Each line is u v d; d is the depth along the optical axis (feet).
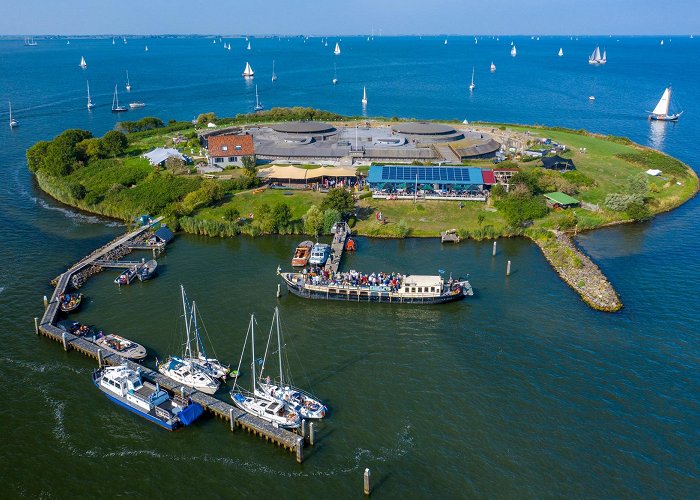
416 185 520.83
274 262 422.82
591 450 240.53
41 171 604.08
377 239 463.83
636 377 287.89
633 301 363.76
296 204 509.35
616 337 323.16
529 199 501.97
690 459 236.22
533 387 280.10
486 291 378.53
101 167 602.44
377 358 304.50
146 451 242.17
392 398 271.90
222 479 227.61
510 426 254.06
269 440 248.93
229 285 386.32
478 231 463.83
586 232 482.69
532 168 575.38
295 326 336.49
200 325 334.44
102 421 258.98
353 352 310.45
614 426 254.27
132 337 321.52
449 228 479.41
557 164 590.55
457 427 253.44
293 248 449.06
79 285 381.40
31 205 542.98
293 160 620.49
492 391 277.03
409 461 235.20
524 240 465.88
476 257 431.02
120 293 373.40
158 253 435.94
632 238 468.34
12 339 317.63
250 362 300.40
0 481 224.53
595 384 282.36
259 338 322.55
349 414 261.24
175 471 231.71
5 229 479.41
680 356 305.12
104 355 296.92
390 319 345.10
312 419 257.96
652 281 391.24
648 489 221.46
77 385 281.74
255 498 218.18
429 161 609.01
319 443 244.42
